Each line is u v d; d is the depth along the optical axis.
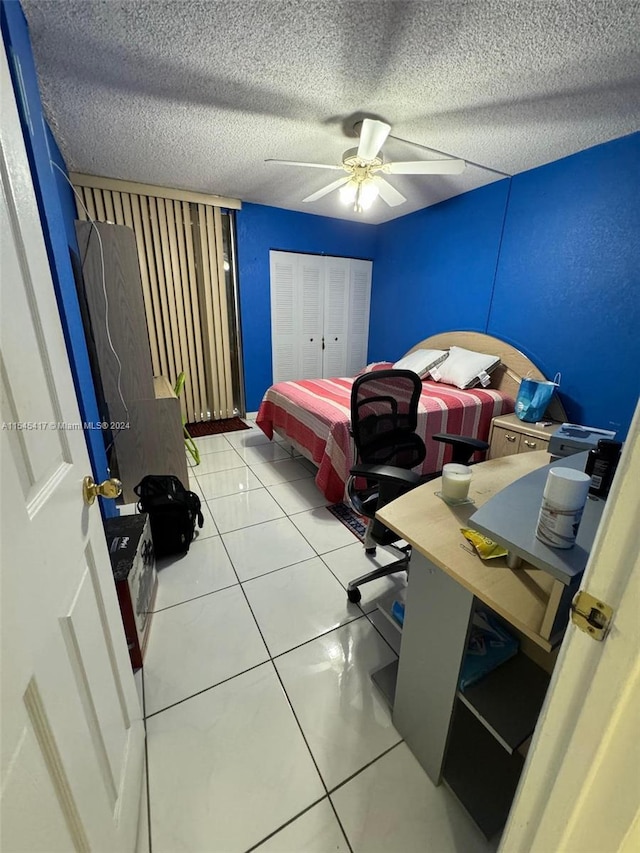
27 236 0.61
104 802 0.69
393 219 4.22
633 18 1.34
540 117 2.04
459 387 3.12
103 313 2.19
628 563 0.38
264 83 1.75
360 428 1.62
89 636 0.72
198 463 3.15
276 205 3.83
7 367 0.51
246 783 1.00
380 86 1.77
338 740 1.11
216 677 1.30
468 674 0.94
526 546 0.69
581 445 1.35
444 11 1.32
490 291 3.20
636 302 2.29
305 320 4.42
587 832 0.46
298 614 1.58
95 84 1.76
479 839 0.90
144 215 3.34
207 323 3.89
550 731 0.49
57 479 0.64
